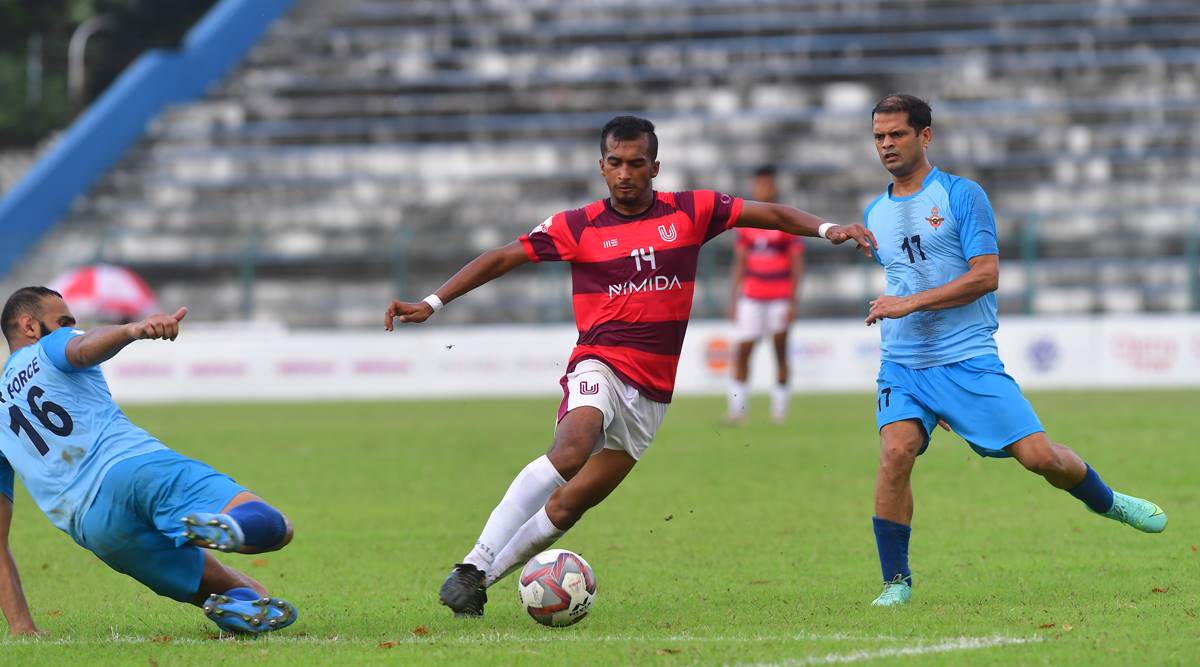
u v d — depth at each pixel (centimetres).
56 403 2203
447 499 4375
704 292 10881
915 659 1973
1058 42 14112
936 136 13062
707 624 2345
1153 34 14225
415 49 15112
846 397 8712
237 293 12156
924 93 13738
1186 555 3012
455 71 14675
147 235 12500
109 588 2966
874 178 12775
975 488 4341
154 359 9894
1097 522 3581
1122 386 9275
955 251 2541
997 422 2488
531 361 9881
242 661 2048
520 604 2652
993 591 2641
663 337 2422
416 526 3809
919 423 2550
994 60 14038
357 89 14475
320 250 12456
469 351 9888
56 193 13012
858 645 2088
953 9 14725
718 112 13888
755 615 2430
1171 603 2441
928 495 4191
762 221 2462
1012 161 12812
